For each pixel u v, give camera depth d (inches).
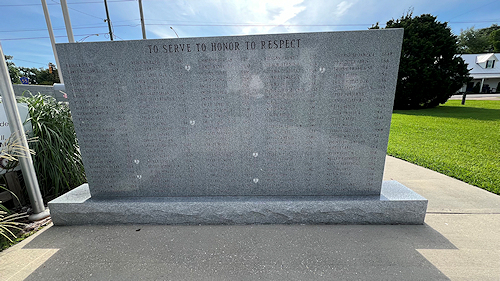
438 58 669.3
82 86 109.2
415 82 656.4
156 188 120.7
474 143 262.4
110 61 106.7
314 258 87.4
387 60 101.4
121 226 113.2
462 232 101.8
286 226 110.0
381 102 106.2
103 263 87.0
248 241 99.0
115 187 120.9
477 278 76.0
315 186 117.8
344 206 109.6
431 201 130.6
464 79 666.2
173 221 114.1
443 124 391.2
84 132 114.7
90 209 113.6
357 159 113.3
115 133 114.7
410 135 311.9
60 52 105.4
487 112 547.2
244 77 106.9
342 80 105.1
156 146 115.9
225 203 111.4
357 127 109.9
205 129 113.3
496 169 177.3
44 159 139.5
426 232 102.6
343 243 96.0
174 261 87.4
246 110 110.4
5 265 86.7
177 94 109.8
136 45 104.9
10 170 131.3
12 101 108.3
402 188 121.7
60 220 115.0
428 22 666.2
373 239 98.3
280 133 112.5
